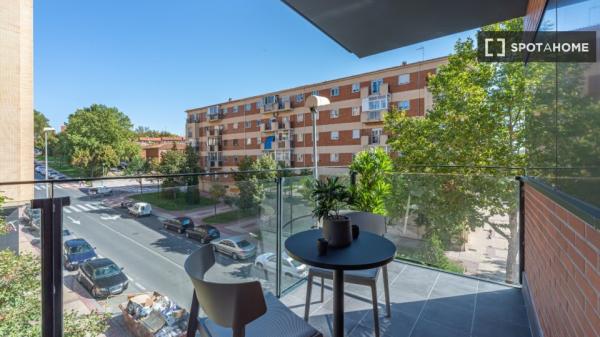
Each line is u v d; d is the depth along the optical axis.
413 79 15.08
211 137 25.86
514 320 2.04
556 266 1.40
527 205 2.37
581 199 0.98
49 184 1.26
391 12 2.34
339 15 2.38
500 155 7.86
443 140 8.66
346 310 2.17
